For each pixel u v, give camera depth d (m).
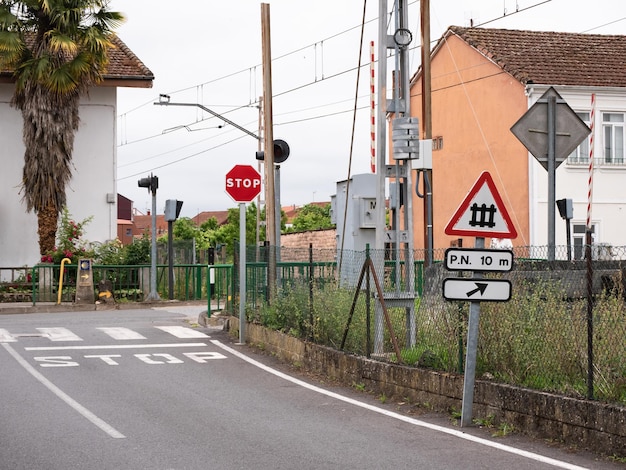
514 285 10.73
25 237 33.19
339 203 22.27
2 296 29.44
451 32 38.41
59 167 30.42
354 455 8.48
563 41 37.66
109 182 34.00
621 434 8.30
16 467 8.00
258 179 18.00
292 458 8.36
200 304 29.75
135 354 16.38
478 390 10.16
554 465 8.04
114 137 34.06
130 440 9.19
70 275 29.19
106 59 31.25
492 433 9.54
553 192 12.33
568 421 8.91
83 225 33.50
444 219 39.09
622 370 9.23
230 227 69.31
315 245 43.88
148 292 29.92
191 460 8.27
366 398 11.87
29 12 30.91
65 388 12.68
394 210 14.88
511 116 35.16
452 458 8.34
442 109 39.31
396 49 14.20
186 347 17.34
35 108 30.17
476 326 9.97
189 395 12.09
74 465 8.07
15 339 18.61
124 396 12.01
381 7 13.88
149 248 31.39
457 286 9.78
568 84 34.34
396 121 14.03
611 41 37.94
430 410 10.95
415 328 12.90
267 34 19.92
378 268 13.33
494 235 9.88
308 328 14.95
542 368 10.06
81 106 33.84
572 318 9.78
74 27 30.64
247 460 8.28
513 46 37.00
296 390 12.53
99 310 27.92
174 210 29.56
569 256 12.06
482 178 9.85
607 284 10.83
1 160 33.03
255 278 18.16
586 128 12.43
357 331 13.52
